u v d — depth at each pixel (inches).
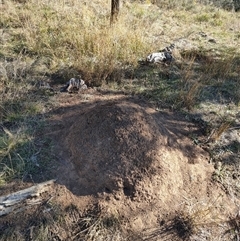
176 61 187.0
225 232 106.7
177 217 105.7
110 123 112.3
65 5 240.2
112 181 104.8
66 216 100.3
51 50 179.8
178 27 240.7
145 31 215.9
